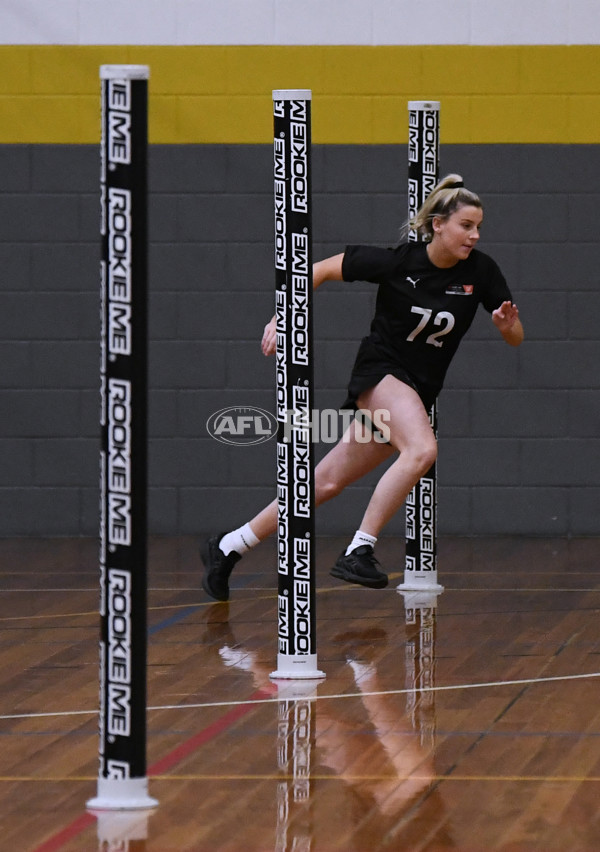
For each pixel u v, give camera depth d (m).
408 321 18.11
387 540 27.11
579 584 22.03
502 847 10.16
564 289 26.77
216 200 26.88
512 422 27.00
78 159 26.88
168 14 26.69
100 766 11.21
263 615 19.73
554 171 26.67
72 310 27.02
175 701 14.77
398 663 16.53
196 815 10.96
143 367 10.73
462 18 26.62
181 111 26.86
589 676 15.71
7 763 12.45
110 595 10.94
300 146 15.50
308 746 12.95
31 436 27.20
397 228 26.92
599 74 26.50
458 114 26.77
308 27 26.69
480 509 27.16
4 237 26.92
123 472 10.76
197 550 25.62
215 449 27.20
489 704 14.48
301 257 15.69
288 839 10.39
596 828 10.57
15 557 25.03
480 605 20.33
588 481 27.02
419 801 11.27
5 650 17.34
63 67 26.73
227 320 27.05
